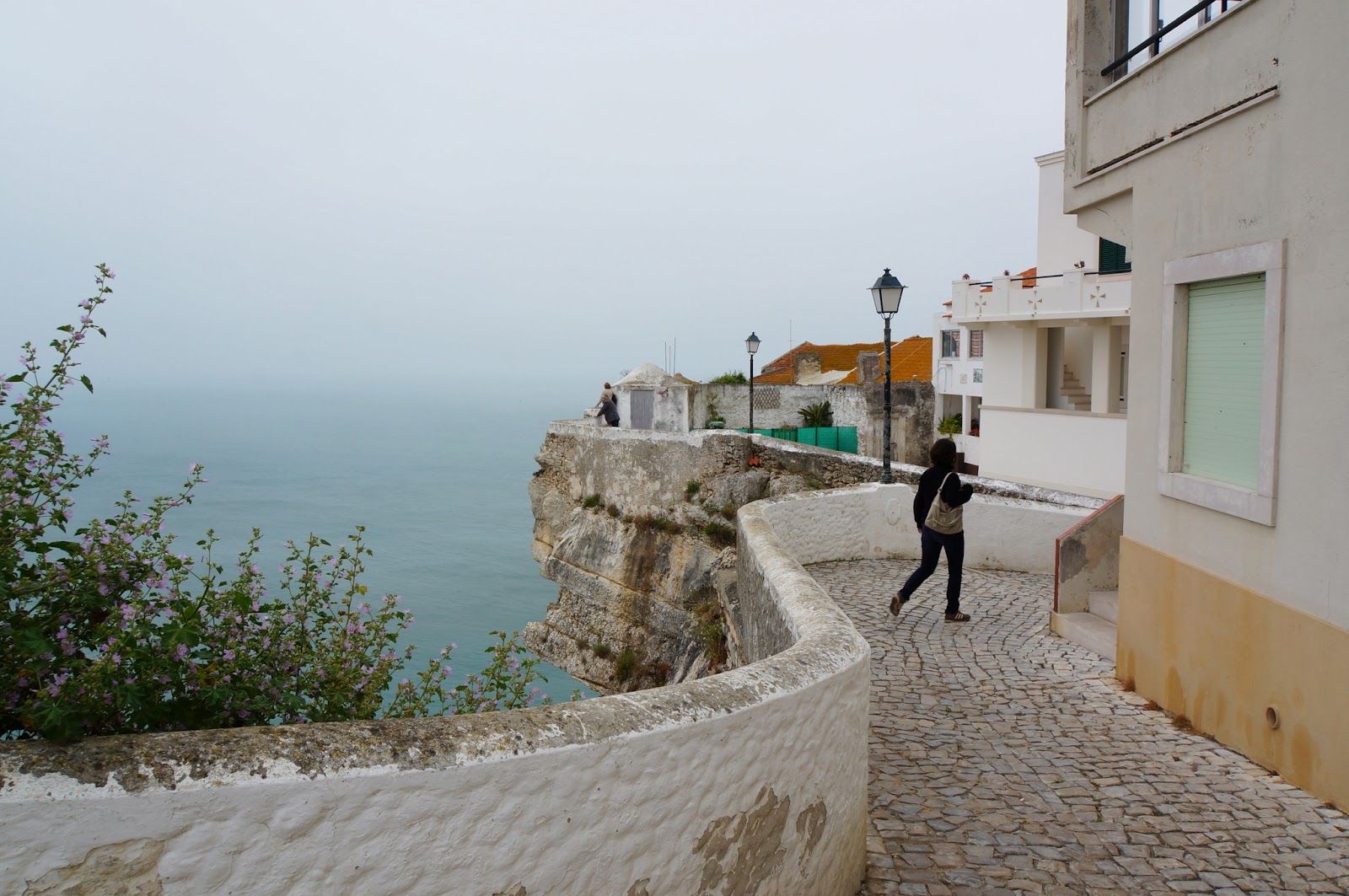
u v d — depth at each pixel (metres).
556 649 24.36
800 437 37.50
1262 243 5.45
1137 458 7.17
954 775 5.52
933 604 9.84
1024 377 25.62
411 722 2.59
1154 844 4.61
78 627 3.10
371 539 77.69
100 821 2.04
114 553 3.16
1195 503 6.25
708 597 19.89
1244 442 5.85
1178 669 6.45
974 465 33.81
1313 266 5.00
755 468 20.17
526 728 2.70
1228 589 5.82
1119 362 23.39
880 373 42.09
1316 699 4.98
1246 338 5.82
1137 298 7.20
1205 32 6.13
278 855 2.24
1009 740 6.08
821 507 11.82
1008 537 11.52
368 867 2.36
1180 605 6.43
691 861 3.13
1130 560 7.21
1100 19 8.13
